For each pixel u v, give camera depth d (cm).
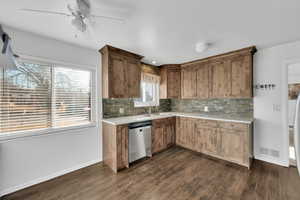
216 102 365
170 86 405
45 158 224
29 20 176
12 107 201
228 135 286
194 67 369
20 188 202
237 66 293
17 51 199
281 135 264
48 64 230
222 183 215
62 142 242
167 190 201
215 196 188
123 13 161
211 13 162
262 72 281
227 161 287
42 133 221
